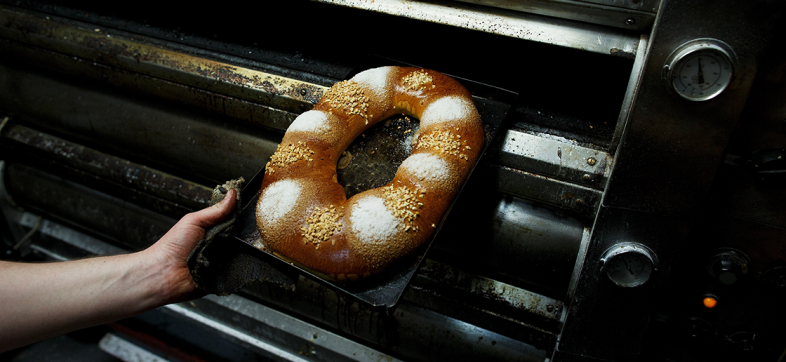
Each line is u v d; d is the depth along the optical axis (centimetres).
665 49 80
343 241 90
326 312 137
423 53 124
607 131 107
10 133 162
